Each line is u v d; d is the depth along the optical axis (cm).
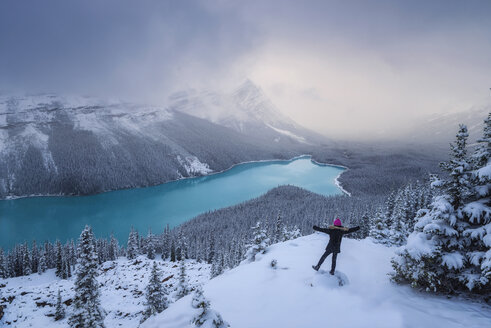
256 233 2036
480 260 902
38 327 3694
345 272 1016
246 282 990
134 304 4544
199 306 705
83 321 2498
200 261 8556
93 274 2786
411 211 4272
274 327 687
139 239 10962
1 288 6606
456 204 1019
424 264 920
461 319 704
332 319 698
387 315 697
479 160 991
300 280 941
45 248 8962
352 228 953
